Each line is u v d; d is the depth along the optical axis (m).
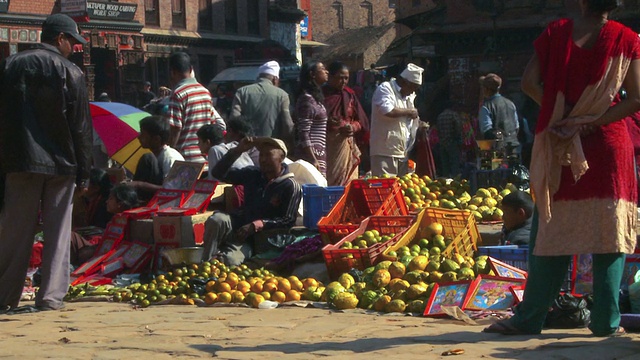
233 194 11.81
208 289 9.68
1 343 7.29
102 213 13.06
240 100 14.40
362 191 11.41
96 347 6.95
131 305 9.59
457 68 35.94
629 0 30.83
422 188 12.72
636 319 7.01
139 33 48.12
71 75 9.03
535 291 6.71
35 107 8.95
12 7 42.09
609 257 6.50
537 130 6.41
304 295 9.33
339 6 102.19
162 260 11.43
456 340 6.71
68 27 9.26
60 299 9.30
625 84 6.33
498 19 34.47
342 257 9.84
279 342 6.96
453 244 9.82
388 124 13.87
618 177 6.31
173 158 12.77
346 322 7.88
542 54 6.41
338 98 14.04
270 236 11.12
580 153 6.25
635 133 8.86
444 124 22.81
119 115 15.41
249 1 58.47
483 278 8.30
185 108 13.65
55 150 9.04
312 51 71.81
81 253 11.97
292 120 14.88
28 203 9.14
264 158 11.30
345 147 14.03
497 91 16.31
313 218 11.62
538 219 6.57
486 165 13.97
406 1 76.12
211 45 54.38
